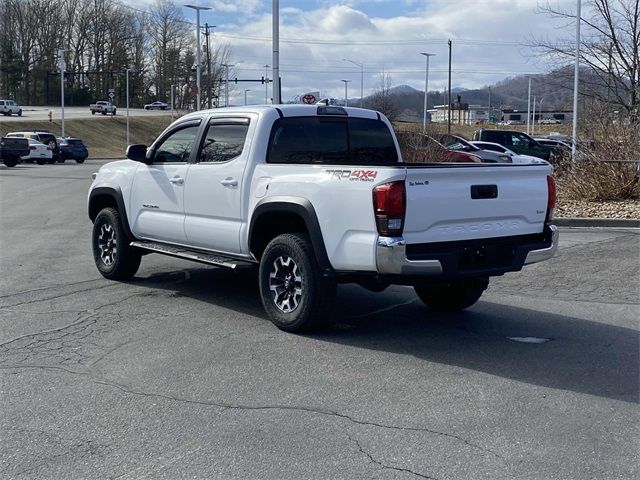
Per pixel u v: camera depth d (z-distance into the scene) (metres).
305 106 7.80
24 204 20.06
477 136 30.88
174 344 6.64
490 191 6.52
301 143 7.69
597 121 18.88
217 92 82.94
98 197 9.67
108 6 118.81
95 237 9.63
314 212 6.58
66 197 22.44
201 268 10.36
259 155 7.35
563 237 12.65
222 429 4.77
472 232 6.46
